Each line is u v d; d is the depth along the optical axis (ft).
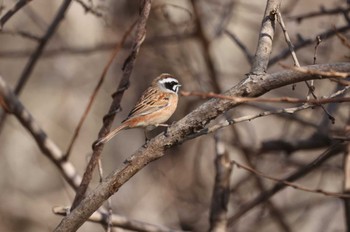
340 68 19.11
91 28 52.80
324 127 35.73
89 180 25.96
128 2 52.54
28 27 56.03
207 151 54.70
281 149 37.70
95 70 57.36
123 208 52.06
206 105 20.17
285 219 46.19
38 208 56.80
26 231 56.03
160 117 31.19
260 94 19.86
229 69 56.44
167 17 39.70
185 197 52.08
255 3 54.13
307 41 34.37
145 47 52.34
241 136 46.62
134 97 56.29
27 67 35.35
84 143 55.93
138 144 57.00
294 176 35.12
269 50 20.98
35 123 31.86
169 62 50.16
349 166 32.14
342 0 40.81
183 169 54.60
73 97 57.21
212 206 30.86
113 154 56.08
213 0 51.01
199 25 44.47
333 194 26.25
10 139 58.39
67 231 22.16
